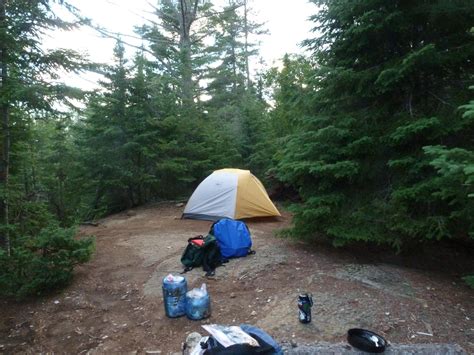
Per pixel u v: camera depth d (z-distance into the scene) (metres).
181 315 3.95
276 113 12.49
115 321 4.00
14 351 3.54
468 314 3.55
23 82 5.38
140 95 11.59
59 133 10.70
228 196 8.70
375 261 5.14
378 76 4.70
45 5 5.74
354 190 5.34
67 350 3.52
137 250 6.50
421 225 4.28
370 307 3.66
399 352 2.83
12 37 5.17
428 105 4.92
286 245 6.04
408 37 5.13
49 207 9.50
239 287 4.54
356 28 4.82
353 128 5.22
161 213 10.56
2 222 5.29
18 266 4.75
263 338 2.80
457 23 4.73
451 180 3.54
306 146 5.27
